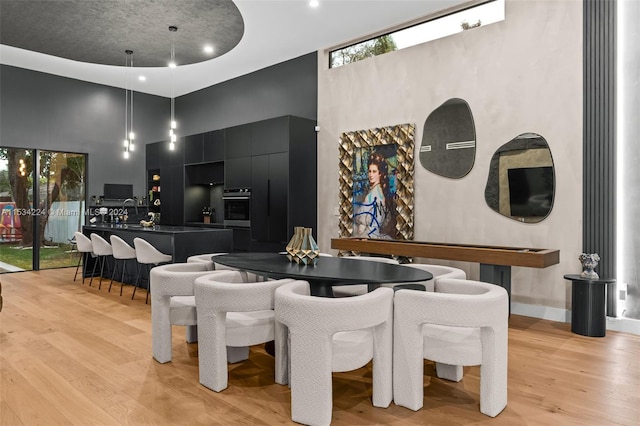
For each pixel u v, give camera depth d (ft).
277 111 24.02
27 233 25.41
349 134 20.47
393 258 18.43
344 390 9.23
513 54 15.64
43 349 11.66
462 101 16.93
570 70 14.43
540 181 15.08
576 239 14.44
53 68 24.73
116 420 7.84
